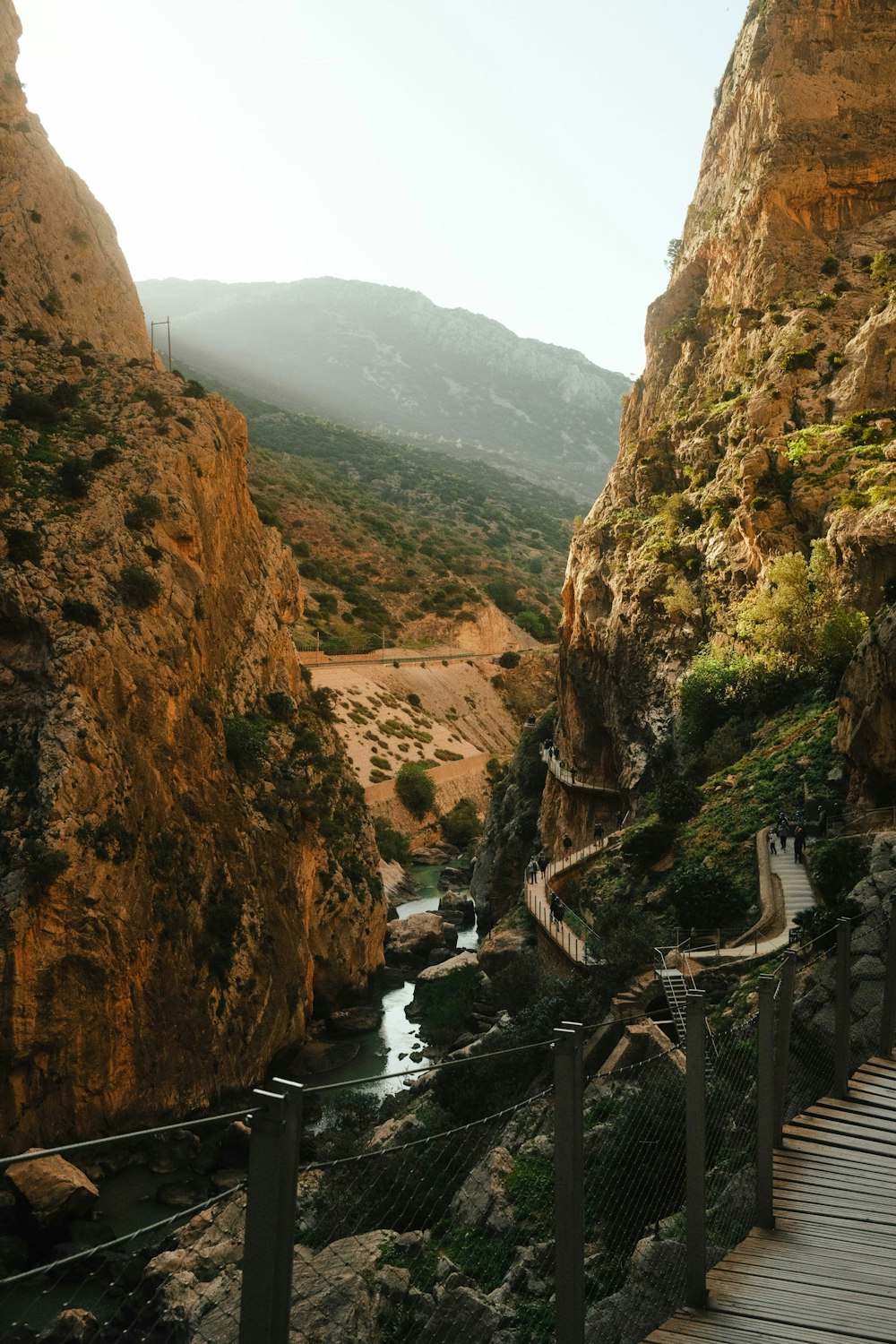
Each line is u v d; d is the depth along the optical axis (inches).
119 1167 1588.3
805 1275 387.9
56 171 3380.9
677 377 3521.2
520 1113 567.2
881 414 2588.6
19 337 2891.2
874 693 1600.6
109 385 2807.6
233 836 2236.7
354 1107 1316.4
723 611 2605.8
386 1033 2325.3
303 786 2571.4
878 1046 645.3
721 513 2758.4
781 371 2874.0
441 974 2559.1
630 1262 393.7
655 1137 439.8
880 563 2132.1
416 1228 491.8
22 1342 240.8
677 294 3774.6
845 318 2992.1
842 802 1681.8
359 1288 404.5
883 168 3321.9
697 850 1771.7
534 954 1887.3
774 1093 499.8
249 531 3083.2
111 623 2059.5
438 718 5615.2
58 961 1688.0
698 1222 371.9
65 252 3272.6
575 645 3380.9
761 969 1203.9
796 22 3484.3
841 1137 509.0
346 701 5027.1
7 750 1859.0
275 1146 228.5
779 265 3255.4
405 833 4340.6
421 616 6825.8
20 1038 1624.0
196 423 2768.2
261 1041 2064.5
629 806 2753.4
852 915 1015.6
